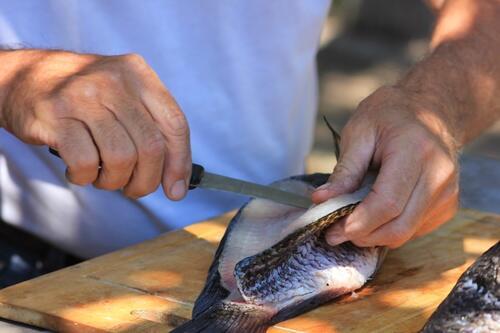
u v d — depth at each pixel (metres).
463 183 4.26
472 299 2.36
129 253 3.06
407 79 3.12
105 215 3.49
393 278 2.93
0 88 2.66
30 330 2.68
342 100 10.53
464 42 3.31
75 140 2.49
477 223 3.35
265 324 2.55
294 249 2.70
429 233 3.26
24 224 3.58
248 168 3.62
